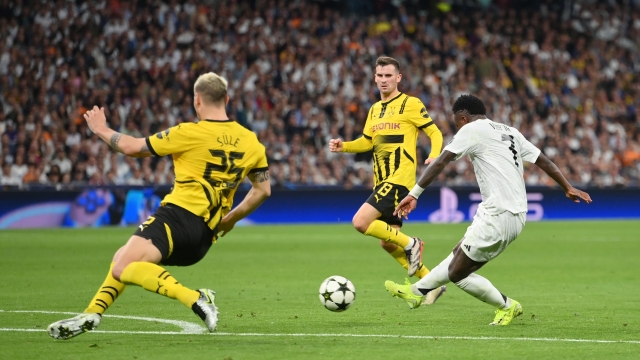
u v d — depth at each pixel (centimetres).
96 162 4753
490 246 1380
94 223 4503
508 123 5844
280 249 3306
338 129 5381
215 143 1207
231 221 1277
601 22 6738
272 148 5131
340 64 5784
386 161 1759
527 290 2062
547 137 5775
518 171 1393
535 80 6141
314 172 5156
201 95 1227
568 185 1448
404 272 2506
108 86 5150
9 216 4338
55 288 2048
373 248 3362
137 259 1169
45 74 5041
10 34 5112
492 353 1175
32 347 1212
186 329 1394
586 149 5819
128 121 4994
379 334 1348
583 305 1766
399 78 1788
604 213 5478
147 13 5503
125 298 1828
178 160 1215
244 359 1120
